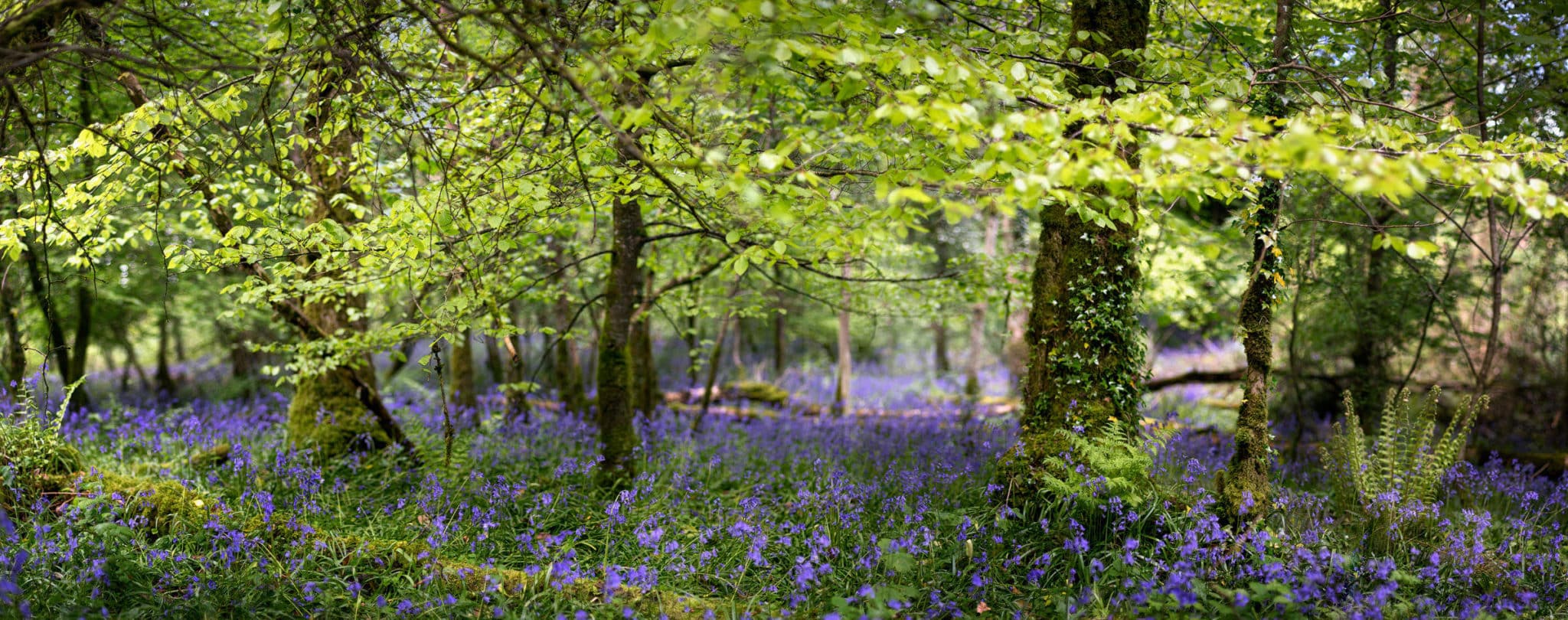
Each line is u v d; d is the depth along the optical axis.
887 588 3.86
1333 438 5.64
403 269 5.01
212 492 5.45
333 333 6.61
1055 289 5.38
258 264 5.66
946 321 9.46
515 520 5.44
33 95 3.93
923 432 8.84
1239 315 4.93
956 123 2.72
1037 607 4.15
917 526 5.07
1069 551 4.54
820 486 5.59
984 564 4.48
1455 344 9.62
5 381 8.30
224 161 4.66
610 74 3.17
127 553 4.17
